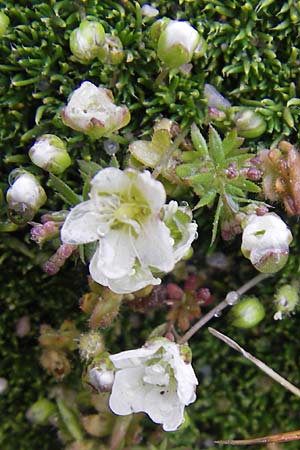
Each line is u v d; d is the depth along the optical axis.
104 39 0.09
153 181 0.08
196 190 0.09
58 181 0.09
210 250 0.10
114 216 0.08
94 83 0.10
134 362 0.09
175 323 0.10
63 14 0.10
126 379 0.09
